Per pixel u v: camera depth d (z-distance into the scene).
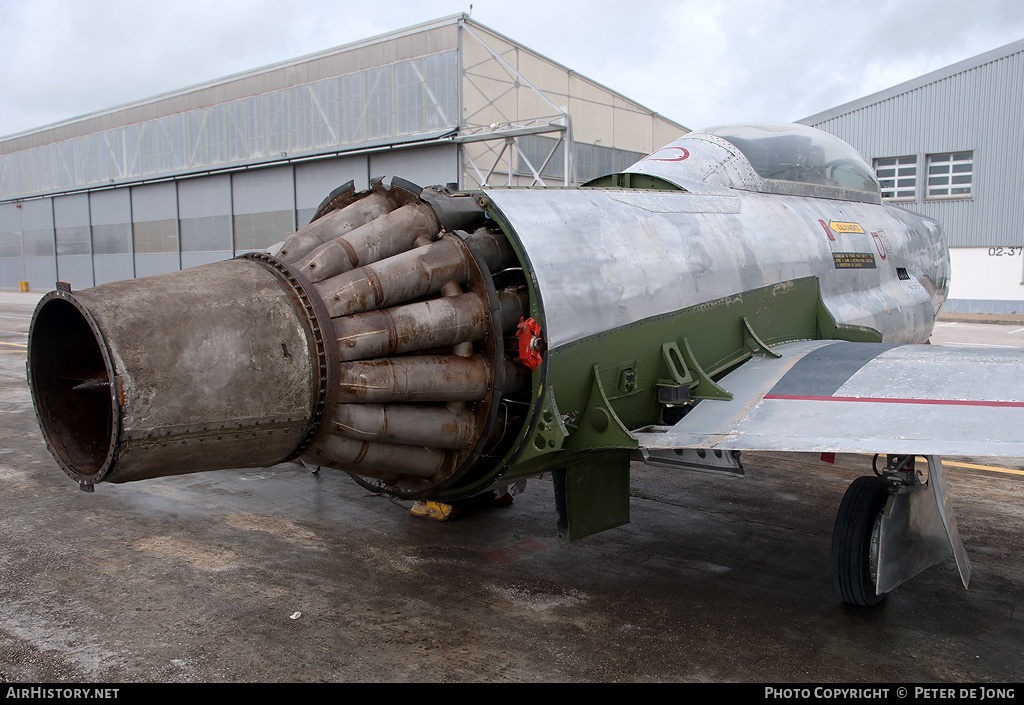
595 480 4.11
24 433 7.85
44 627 3.60
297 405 3.03
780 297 4.95
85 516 5.32
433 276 3.35
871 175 6.98
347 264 3.32
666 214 4.40
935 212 26.28
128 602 3.90
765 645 3.50
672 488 6.30
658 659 3.35
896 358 4.12
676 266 4.14
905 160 26.81
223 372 2.86
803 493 6.17
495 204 3.56
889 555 3.78
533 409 3.44
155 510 5.49
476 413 3.49
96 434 3.21
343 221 3.58
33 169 36.09
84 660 3.28
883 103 27.00
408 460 3.55
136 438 2.72
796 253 5.20
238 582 4.18
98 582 4.16
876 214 6.68
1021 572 4.47
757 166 5.64
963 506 5.80
